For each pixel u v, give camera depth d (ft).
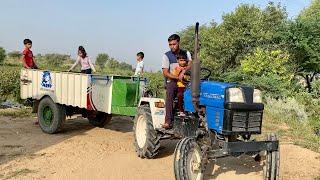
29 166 25.20
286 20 80.89
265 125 41.98
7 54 146.92
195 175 21.45
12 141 31.58
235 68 82.02
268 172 22.30
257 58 72.38
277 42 80.12
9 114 43.70
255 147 21.17
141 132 28.02
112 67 120.06
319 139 36.14
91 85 32.30
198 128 22.93
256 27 81.61
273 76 68.49
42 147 29.91
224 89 21.06
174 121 24.88
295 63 76.89
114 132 36.14
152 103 26.84
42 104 35.45
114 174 24.06
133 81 31.76
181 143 21.01
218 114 21.42
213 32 87.92
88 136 34.09
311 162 27.81
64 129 36.88
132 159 27.20
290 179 24.25
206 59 85.25
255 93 21.84
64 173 24.00
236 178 23.77
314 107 50.98
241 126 21.21
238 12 84.94
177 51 25.46
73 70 45.60
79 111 36.55
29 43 40.24
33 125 38.58
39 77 36.81
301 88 72.74
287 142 33.68
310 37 73.20
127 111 30.76
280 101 54.19
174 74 24.73
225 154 20.62
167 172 24.68
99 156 27.76
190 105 23.54
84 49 41.81
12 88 54.95
